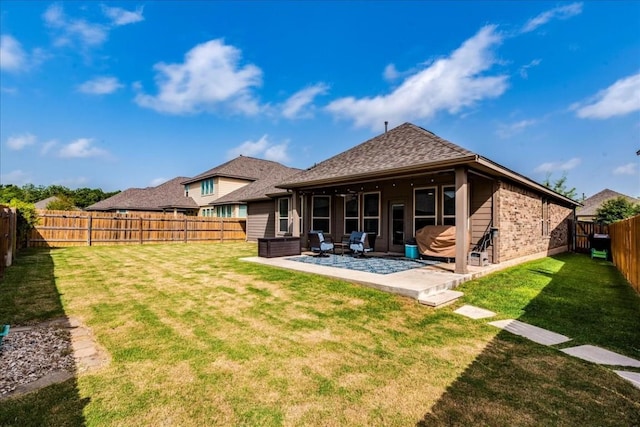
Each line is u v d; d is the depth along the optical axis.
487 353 3.92
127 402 2.81
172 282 7.32
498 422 2.62
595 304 5.97
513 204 10.03
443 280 6.75
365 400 2.92
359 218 12.59
